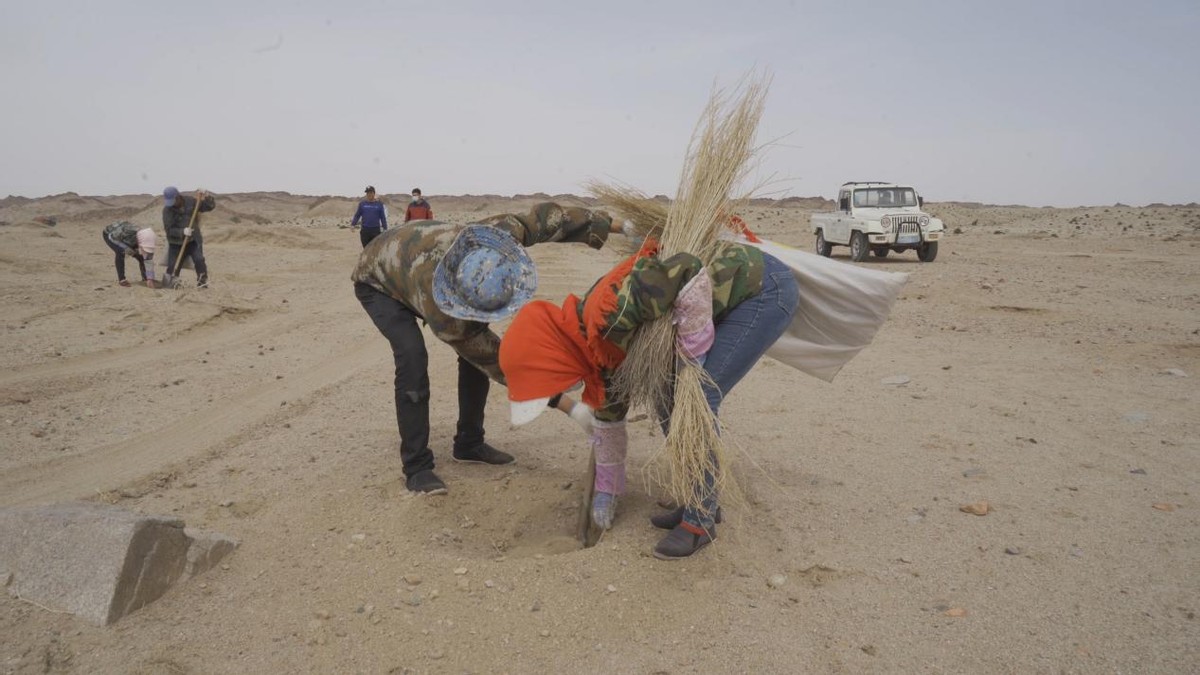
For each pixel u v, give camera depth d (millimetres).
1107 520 4531
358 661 3350
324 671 3281
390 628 3561
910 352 9195
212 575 3969
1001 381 7707
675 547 4078
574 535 4609
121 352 9453
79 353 9195
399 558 4145
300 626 3568
